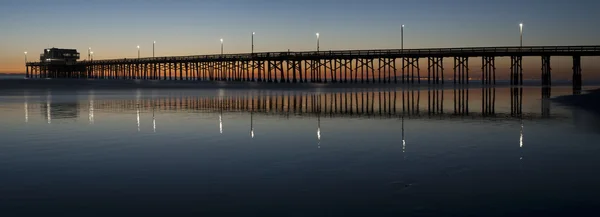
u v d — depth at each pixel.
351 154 9.01
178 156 8.80
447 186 6.32
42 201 5.62
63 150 9.52
